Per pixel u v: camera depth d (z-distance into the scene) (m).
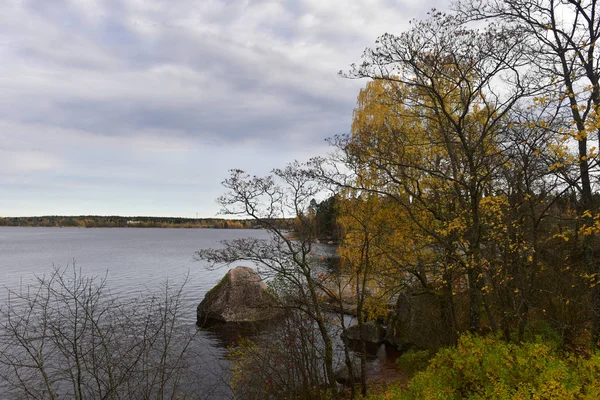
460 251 12.35
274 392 12.05
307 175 12.35
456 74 11.24
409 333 17.53
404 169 12.62
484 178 10.23
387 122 15.22
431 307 15.52
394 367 16.19
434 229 12.98
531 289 10.30
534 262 10.27
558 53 10.06
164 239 141.00
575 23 10.48
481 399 6.80
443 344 13.73
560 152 7.75
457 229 11.58
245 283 18.72
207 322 22.78
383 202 14.54
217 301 23.36
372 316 16.27
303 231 12.54
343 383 14.76
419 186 13.33
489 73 10.40
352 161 13.09
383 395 9.56
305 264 12.27
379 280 15.04
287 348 12.31
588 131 7.12
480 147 10.97
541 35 10.16
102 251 77.00
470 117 12.61
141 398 8.50
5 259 59.00
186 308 25.61
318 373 13.84
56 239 138.25
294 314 12.77
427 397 7.27
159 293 29.06
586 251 10.52
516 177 9.86
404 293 18.66
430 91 11.53
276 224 12.56
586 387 6.36
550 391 6.10
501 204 10.36
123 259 59.00
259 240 12.39
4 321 13.34
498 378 7.26
